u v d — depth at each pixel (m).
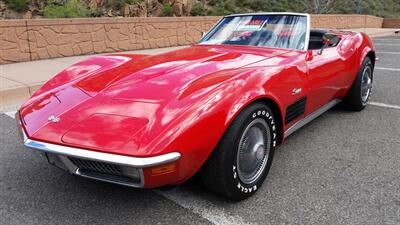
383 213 2.39
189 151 2.08
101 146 2.01
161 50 10.22
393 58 9.70
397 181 2.83
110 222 2.32
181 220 2.34
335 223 2.29
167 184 2.18
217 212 2.42
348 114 4.55
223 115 2.22
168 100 2.25
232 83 2.38
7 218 2.37
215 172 2.32
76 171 2.22
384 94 5.54
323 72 3.44
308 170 3.02
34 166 3.12
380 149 3.46
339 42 4.07
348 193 2.65
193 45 3.84
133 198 2.60
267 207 2.47
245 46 3.54
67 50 8.69
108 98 2.39
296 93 2.99
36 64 7.63
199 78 2.51
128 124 2.11
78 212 2.43
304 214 2.39
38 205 2.52
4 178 2.91
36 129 2.26
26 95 5.60
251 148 2.51
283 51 3.33
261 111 2.49
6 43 7.59
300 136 3.81
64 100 2.50
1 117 4.58
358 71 4.30
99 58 3.46
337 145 3.56
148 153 1.95
